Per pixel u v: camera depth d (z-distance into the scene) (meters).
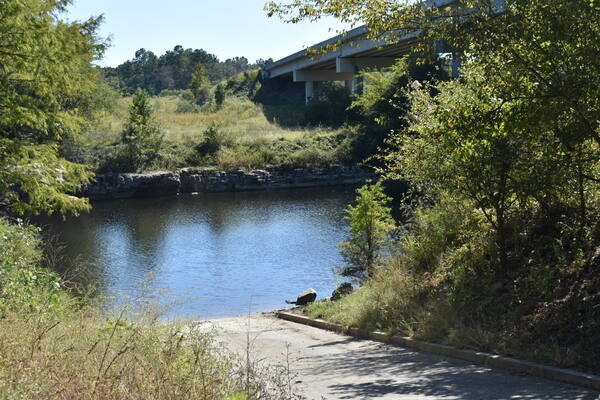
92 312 7.65
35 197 15.65
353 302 13.80
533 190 9.68
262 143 60.94
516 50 8.64
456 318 9.94
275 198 48.75
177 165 56.44
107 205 46.56
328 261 25.00
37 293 9.12
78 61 14.77
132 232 33.53
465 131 9.12
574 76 8.00
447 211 12.98
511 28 8.45
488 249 11.38
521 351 8.03
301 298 17.20
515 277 10.24
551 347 7.84
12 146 15.05
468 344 8.87
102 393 4.72
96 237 31.88
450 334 9.32
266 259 25.67
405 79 43.56
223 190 55.28
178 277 22.58
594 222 10.37
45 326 6.35
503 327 9.01
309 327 13.50
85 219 38.81
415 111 12.24
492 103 9.13
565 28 8.01
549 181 9.40
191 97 112.81
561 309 8.57
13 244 12.48
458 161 10.30
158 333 6.59
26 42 13.65
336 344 10.91
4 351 5.26
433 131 9.59
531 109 8.29
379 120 13.67
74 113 16.77
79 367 5.21
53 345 5.75
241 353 9.59
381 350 9.97
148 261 25.48
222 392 5.15
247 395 5.24
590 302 8.33
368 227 16.44
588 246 9.80
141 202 48.28
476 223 12.41
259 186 56.03
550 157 9.38
